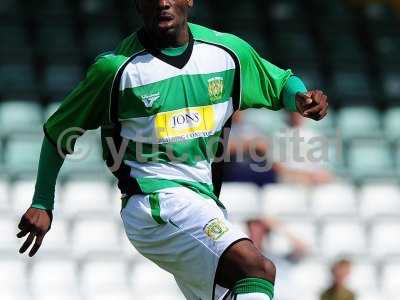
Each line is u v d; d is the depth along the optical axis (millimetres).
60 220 33094
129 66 13781
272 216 33219
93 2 47031
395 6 50281
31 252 14227
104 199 33969
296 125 31547
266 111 39688
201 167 14109
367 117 43125
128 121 13930
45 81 42281
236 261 13148
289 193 33844
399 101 43562
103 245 32906
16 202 33344
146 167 13969
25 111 40312
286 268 32125
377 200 36062
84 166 34812
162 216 13695
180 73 13898
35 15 45719
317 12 49312
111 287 31688
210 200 14047
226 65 14195
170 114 13875
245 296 12867
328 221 34281
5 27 44812
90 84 13875
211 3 48469
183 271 13906
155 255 14062
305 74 45781
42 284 31547
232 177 31047
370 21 49406
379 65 46719
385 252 34625
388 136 39312
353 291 28984
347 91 45031
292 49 46969
